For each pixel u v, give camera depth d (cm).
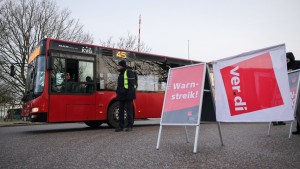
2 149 555
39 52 975
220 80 561
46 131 1017
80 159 434
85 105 1002
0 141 694
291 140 577
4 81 2344
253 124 1105
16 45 2373
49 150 530
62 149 539
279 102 519
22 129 1180
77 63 1008
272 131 771
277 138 613
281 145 516
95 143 611
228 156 429
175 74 566
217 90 559
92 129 1059
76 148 546
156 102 1190
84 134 836
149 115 1162
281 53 530
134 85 904
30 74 1039
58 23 2544
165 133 801
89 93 1016
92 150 516
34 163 412
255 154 437
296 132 685
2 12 2297
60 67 970
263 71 538
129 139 667
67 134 854
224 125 1098
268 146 508
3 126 1515
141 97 1146
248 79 543
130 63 1143
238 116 538
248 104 535
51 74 949
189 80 536
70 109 968
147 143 589
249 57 548
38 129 1161
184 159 415
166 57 1259
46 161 425
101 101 1040
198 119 488
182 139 648
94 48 1057
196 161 400
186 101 521
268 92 527
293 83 677
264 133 727
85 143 618
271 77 532
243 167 358
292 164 368
